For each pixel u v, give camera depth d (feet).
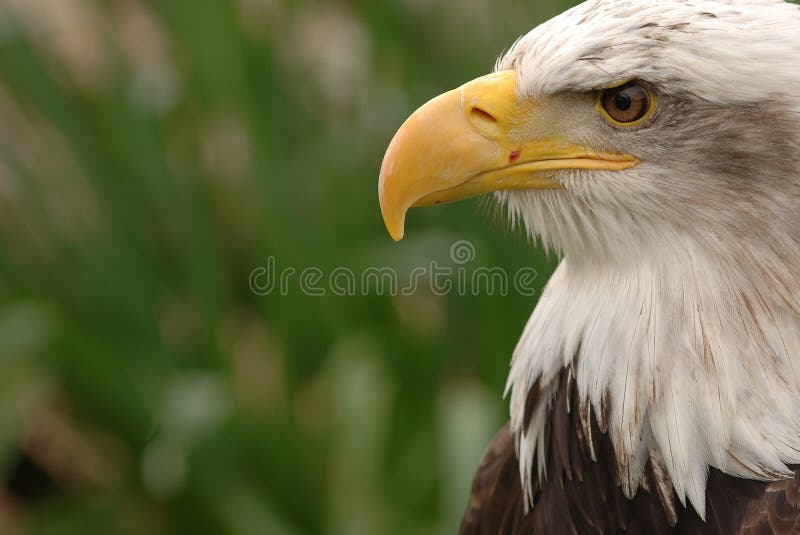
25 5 34.58
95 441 32.32
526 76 15.67
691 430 14.65
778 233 14.24
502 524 18.90
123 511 30.60
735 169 14.38
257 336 34.35
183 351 31.83
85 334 29.66
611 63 14.61
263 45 31.55
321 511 29.40
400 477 30.04
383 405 29.30
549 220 16.20
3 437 29.04
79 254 31.14
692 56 14.20
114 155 31.58
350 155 31.45
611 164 15.26
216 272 31.86
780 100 14.15
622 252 15.33
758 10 14.43
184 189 31.81
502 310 28.09
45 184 32.12
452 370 31.04
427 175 16.07
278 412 29.78
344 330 30.48
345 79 33.78
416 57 30.91
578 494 16.35
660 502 15.35
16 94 31.94
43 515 31.37
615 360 15.19
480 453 26.71
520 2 29.45
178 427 27.81
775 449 14.33
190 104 32.17
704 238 14.57
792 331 14.29
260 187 30.94
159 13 32.14
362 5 32.50
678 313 14.69
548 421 16.70
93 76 34.96
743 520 14.58
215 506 28.66
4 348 28.94
